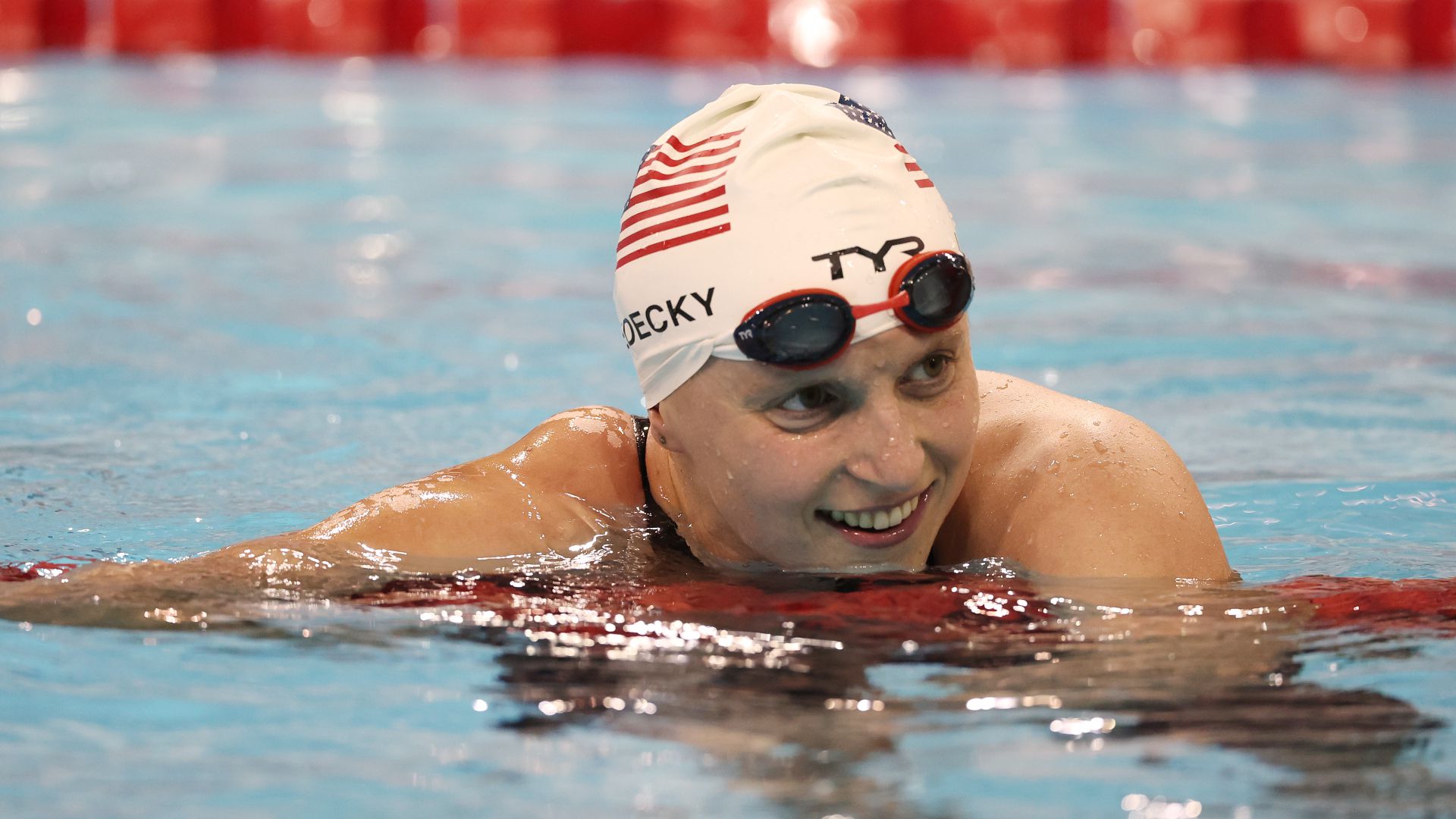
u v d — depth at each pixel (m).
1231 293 23.09
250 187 32.31
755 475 8.74
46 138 37.97
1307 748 6.60
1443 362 18.41
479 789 6.34
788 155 8.91
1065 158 37.91
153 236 26.66
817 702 7.15
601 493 10.23
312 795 6.33
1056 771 6.37
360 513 9.70
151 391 16.53
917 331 8.41
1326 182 34.62
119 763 6.67
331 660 7.84
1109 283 23.97
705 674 7.51
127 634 8.22
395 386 17.06
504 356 18.67
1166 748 6.59
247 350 18.70
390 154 36.97
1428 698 7.16
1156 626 8.15
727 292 8.70
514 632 8.21
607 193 32.06
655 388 9.31
